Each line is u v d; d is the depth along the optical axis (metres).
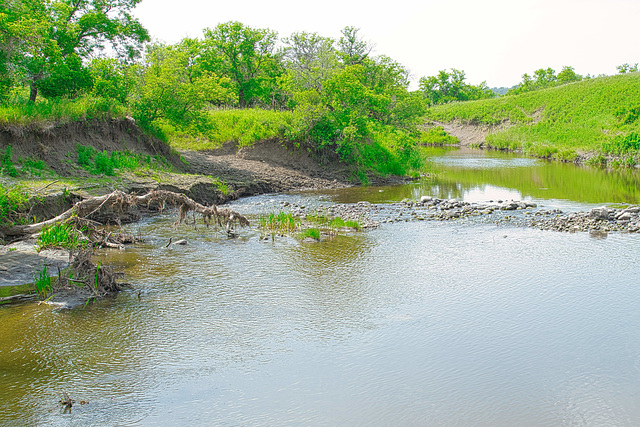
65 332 9.34
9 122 18.55
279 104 55.16
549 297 11.30
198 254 14.38
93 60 25.86
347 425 6.75
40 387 7.55
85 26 25.83
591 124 61.09
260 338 9.23
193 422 6.78
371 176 32.41
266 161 31.72
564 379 7.90
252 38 54.66
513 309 10.62
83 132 22.22
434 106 110.44
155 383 7.72
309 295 11.35
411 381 7.84
